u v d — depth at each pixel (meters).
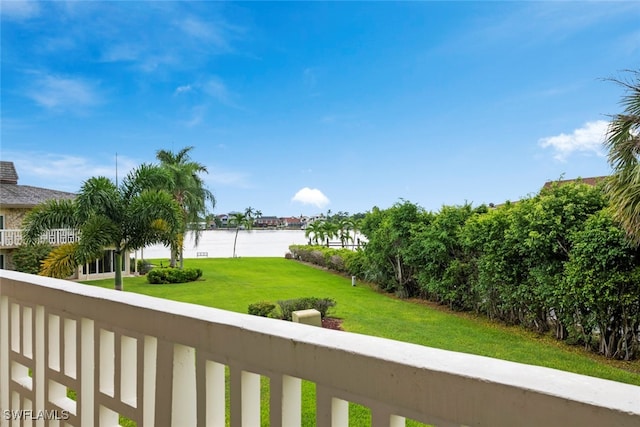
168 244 12.40
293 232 70.69
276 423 0.74
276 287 16.48
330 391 0.67
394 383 0.59
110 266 20.77
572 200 7.55
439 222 11.52
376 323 9.58
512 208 8.93
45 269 12.17
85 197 11.44
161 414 0.94
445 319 10.05
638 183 5.01
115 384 1.08
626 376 5.96
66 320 1.28
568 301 7.32
